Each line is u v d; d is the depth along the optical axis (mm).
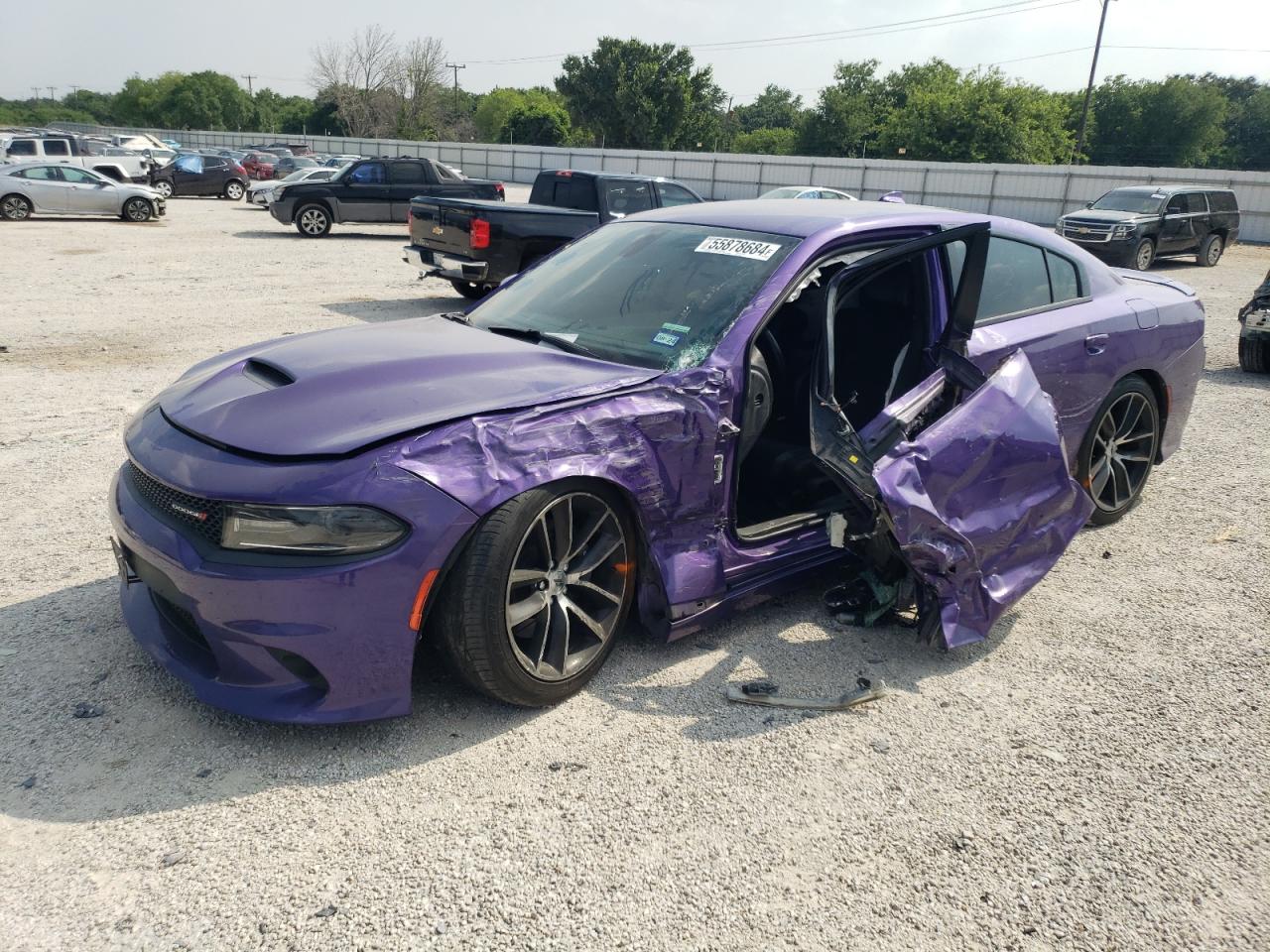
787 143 77875
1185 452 6109
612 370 3043
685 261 3576
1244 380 8602
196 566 2449
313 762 2631
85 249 15773
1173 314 4699
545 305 3680
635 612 3574
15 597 3549
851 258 3535
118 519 2781
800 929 2107
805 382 3902
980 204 36875
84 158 29219
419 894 2158
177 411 2891
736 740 2820
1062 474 3412
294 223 19688
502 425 2623
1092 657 3428
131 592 3100
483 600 2602
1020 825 2494
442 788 2535
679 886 2223
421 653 3213
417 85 76938
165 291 11672
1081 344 4121
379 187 20000
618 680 3111
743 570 3262
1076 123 77750
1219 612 3816
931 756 2787
